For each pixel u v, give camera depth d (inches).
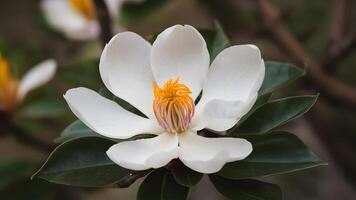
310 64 40.9
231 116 26.9
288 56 41.1
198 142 28.0
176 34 28.8
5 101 39.3
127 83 29.0
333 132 46.8
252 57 28.2
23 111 41.0
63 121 43.8
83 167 27.9
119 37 28.5
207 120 27.5
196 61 29.1
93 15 42.4
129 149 27.0
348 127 51.0
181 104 28.5
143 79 29.1
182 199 27.2
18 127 39.6
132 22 39.1
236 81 28.5
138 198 27.4
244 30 42.1
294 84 41.9
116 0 39.0
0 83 39.2
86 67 39.0
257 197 27.3
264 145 27.9
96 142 28.2
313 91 41.6
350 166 44.4
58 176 27.6
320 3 50.4
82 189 43.8
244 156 26.2
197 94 29.1
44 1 43.3
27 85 40.1
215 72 28.7
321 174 52.2
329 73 41.3
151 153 27.4
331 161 52.2
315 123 43.9
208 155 27.5
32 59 45.3
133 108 29.6
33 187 39.3
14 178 40.0
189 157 27.4
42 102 41.4
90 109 28.0
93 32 42.9
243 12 41.9
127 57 29.0
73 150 28.0
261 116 28.4
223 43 29.9
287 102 28.4
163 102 28.5
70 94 27.6
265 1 41.1
